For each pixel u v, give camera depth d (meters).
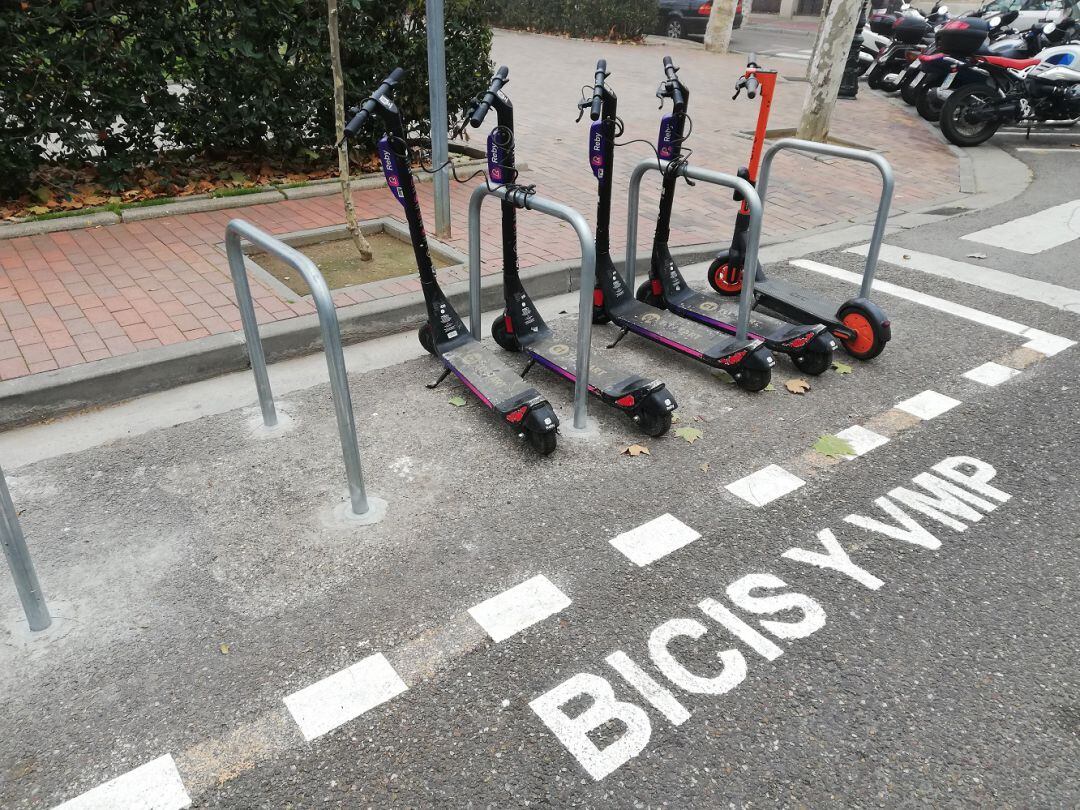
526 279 5.02
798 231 6.58
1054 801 2.00
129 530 2.95
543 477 3.30
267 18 5.97
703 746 2.13
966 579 2.77
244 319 3.34
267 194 6.35
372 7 6.46
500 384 3.63
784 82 13.96
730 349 3.98
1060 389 4.08
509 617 2.56
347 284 4.93
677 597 2.66
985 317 4.96
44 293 4.55
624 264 5.39
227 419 3.67
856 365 4.35
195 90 6.09
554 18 19.55
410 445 3.51
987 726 2.21
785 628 2.54
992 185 8.06
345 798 1.99
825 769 2.08
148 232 5.57
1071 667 2.41
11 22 5.07
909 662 2.42
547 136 9.17
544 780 2.04
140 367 3.77
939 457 3.49
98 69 5.56
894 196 7.59
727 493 3.21
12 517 2.31
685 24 20.61
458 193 6.72
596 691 2.30
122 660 2.39
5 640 2.45
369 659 2.40
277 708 2.23
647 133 9.59
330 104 6.66
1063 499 3.21
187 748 2.12
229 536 2.93
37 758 2.09
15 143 5.42
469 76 7.33
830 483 3.30
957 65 9.62
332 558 2.82
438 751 2.11
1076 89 9.45
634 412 3.55
